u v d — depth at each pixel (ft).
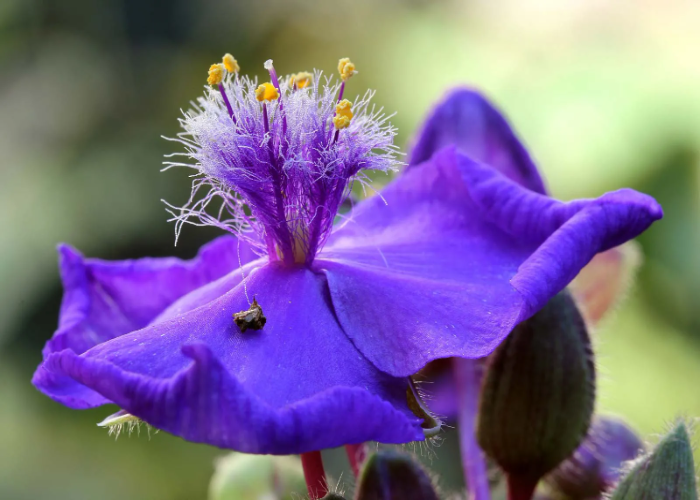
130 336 0.36
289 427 0.33
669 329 0.81
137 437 0.84
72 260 0.40
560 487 0.42
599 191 0.80
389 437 0.34
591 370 0.39
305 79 0.38
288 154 0.37
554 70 0.88
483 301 0.37
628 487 0.38
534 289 0.35
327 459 0.75
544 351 0.38
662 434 0.38
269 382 0.35
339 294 0.37
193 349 0.33
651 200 0.37
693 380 0.78
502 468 0.39
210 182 0.38
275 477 0.43
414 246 0.39
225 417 0.33
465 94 0.44
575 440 0.39
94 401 0.37
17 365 0.86
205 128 0.37
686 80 0.83
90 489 0.81
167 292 0.41
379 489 0.38
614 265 0.45
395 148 0.39
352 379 0.35
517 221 0.38
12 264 0.89
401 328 0.36
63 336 0.39
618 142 0.81
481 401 0.39
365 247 0.39
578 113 0.83
